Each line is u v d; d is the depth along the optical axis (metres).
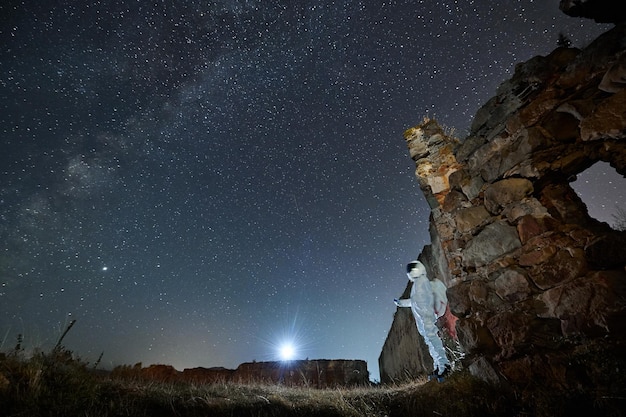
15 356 3.44
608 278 2.92
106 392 3.38
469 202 4.39
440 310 4.71
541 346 3.17
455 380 3.56
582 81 3.44
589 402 2.49
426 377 5.00
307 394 4.43
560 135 3.68
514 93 4.05
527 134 3.81
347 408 3.60
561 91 3.64
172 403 3.33
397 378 7.91
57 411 2.70
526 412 2.69
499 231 3.83
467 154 4.59
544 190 3.92
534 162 3.78
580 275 3.13
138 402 3.21
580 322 2.97
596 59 3.28
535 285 3.39
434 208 4.91
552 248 3.40
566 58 3.65
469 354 3.75
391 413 3.54
